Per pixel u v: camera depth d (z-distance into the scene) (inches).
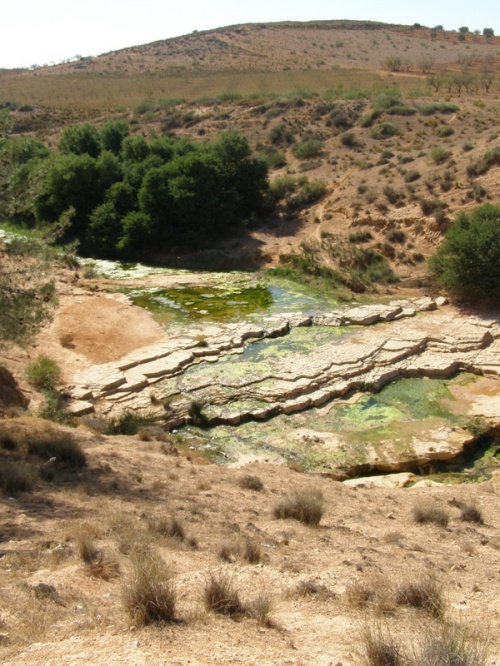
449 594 297.1
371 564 348.8
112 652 207.8
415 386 962.7
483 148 1660.9
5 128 647.8
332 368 987.9
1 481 456.4
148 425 822.5
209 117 2684.5
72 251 681.0
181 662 201.6
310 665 206.1
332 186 1845.5
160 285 1433.3
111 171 1812.3
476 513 503.2
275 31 6136.8
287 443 813.9
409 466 768.3
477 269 1204.5
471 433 828.6
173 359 1007.0
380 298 1330.0
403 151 1978.3
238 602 260.2
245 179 1800.0
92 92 4094.5
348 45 5610.2
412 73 4097.0
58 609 249.9
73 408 840.9
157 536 375.6
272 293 1380.4
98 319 1160.2
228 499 516.1
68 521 386.6
